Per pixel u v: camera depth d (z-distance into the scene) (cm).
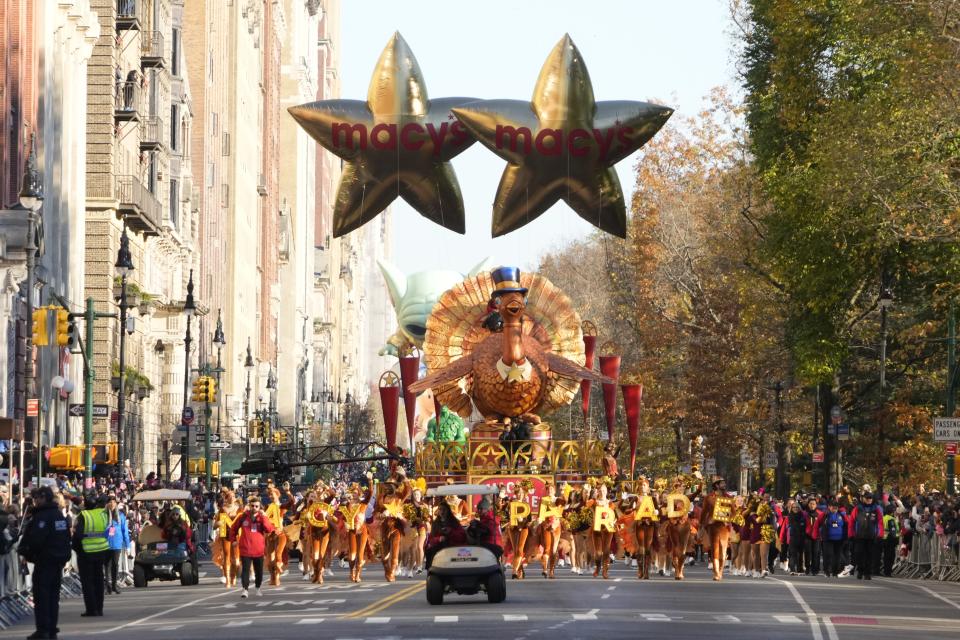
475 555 4044
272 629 3334
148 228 10894
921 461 8894
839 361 7606
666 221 10181
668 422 10425
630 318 11481
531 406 7462
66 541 3322
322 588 5006
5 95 7350
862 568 5956
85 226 9844
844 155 5931
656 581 5266
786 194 7244
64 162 8869
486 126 5875
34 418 7619
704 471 10719
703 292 9894
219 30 17212
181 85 12794
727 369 9369
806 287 7256
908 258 7194
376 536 5662
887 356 9081
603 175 5978
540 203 5997
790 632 3194
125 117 10262
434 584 3997
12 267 7000
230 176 18312
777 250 7456
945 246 6819
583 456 7350
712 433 9606
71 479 7469
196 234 14688
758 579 5578
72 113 9081
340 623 3434
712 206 9650
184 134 13688
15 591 4278
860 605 4175
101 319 9700
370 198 6072
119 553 5531
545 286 7806
